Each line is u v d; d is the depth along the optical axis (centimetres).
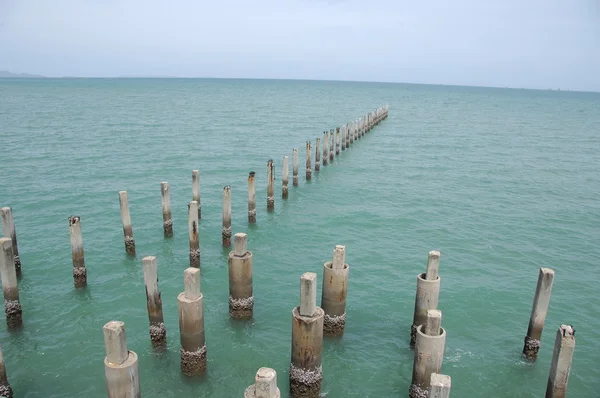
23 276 1781
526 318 1565
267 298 1639
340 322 1363
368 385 1216
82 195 2816
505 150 4953
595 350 1396
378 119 6988
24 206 2581
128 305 1590
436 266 1261
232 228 2348
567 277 1900
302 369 1112
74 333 1419
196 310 1156
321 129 6231
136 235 2219
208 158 4062
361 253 2075
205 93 15450
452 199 2997
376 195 3036
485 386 1223
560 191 3275
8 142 4447
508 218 2647
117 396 891
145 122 6475
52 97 11531
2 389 1086
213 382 1206
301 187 3183
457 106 12244
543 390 1215
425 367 1052
